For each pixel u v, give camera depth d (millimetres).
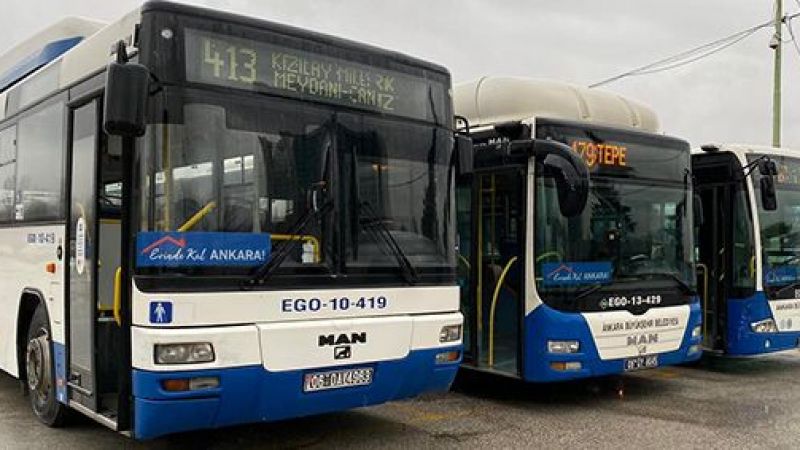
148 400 4809
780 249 10133
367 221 5676
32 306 7047
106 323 5586
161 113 4914
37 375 6719
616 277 8086
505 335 8203
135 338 4902
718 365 10992
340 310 5441
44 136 6668
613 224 8188
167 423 4848
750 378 9891
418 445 6355
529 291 7785
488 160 8391
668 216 8719
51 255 6395
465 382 9359
